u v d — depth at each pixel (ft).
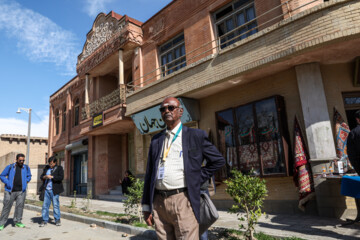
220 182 25.88
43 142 104.12
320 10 18.28
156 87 30.76
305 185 19.52
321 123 19.71
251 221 13.44
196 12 30.27
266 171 21.75
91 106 44.78
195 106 28.60
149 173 7.96
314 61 20.52
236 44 22.81
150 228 17.78
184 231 6.83
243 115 24.16
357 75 20.33
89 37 47.21
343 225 15.31
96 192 45.75
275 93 23.03
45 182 22.17
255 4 25.08
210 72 24.86
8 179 21.27
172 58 33.63
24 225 21.36
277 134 21.39
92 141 48.34
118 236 17.72
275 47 20.33
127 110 34.88
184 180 7.13
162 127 30.01
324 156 19.15
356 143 12.19
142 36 37.63
